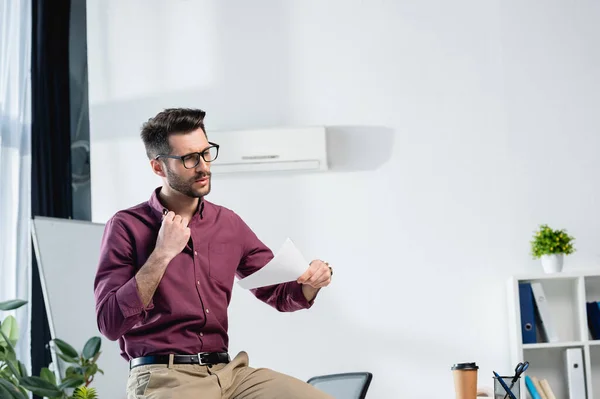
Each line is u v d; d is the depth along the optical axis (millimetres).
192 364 2631
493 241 5395
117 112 5602
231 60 5605
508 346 5301
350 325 5371
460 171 5453
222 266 2836
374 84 5535
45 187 5367
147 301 2518
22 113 5277
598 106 5469
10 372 4473
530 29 5535
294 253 2566
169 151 2717
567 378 5129
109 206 5531
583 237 5383
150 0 5680
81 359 4527
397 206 5445
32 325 5160
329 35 5586
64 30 5645
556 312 5340
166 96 5602
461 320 5340
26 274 5070
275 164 5422
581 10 5535
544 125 5465
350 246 5430
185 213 2820
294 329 5387
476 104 5492
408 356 5328
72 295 4859
